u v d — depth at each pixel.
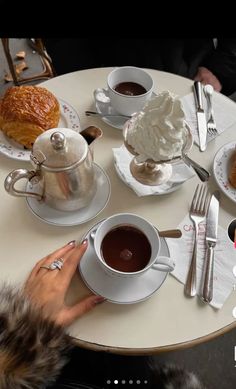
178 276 0.70
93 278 0.69
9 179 0.67
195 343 0.65
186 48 1.27
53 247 0.73
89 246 0.72
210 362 1.17
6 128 0.83
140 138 0.70
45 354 0.57
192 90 0.97
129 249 0.68
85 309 0.65
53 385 0.79
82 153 0.68
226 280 0.70
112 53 1.25
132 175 0.81
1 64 1.85
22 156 0.83
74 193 0.72
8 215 0.76
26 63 1.87
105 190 0.79
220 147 0.88
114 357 0.91
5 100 0.85
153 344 0.64
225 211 0.79
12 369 0.54
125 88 0.89
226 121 0.92
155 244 0.66
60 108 0.90
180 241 0.74
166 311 0.67
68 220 0.75
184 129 0.72
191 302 0.68
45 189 0.72
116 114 0.90
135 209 0.78
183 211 0.78
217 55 1.28
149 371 0.90
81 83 0.97
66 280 0.68
